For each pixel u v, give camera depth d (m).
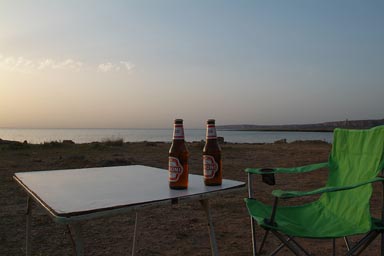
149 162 10.97
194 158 12.04
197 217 4.62
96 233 4.00
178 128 1.73
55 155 13.20
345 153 2.54
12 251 3.44
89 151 15.64
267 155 13.90
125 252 3.44
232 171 9.10
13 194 6.00
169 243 3.69
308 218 2.32
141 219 4.54
